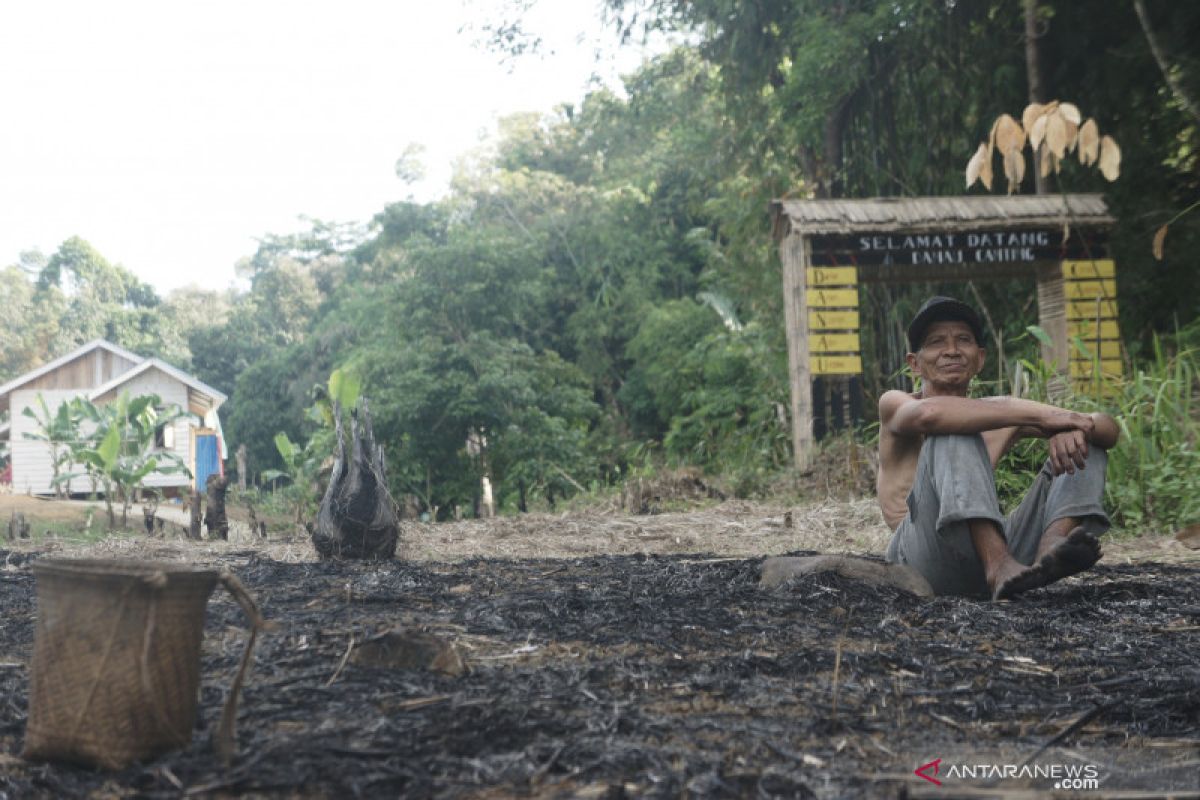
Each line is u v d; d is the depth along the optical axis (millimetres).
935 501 4082
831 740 2318
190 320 71312
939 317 4137
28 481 30828
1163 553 6176
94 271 71812
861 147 16625
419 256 26672
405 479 23859
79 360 31719
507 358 25500
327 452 17891
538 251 28844
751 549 7348
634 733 2299
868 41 15406
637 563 5562
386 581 4738
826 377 12633
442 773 2031
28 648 3400
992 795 1930
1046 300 12898
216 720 2371
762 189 18750
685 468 12516
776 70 18047
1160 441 7887
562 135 44406
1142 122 13570
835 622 3623
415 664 2840
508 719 2336
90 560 2225
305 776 1986
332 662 2916
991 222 12492
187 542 8094
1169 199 13492
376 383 25125
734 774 2037
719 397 23078
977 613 3717
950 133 15484
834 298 12617
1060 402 8719
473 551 7391
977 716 2521
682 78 25719
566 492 24312
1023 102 14359
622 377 38156
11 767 2111
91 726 2088
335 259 56438
